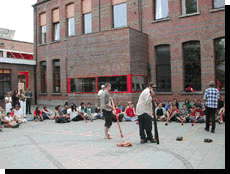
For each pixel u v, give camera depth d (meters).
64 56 20.69
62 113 12.51
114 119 11.77
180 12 14.77
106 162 5.08
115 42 14.86
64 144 6.96
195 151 5.87
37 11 23.17
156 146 6.48
